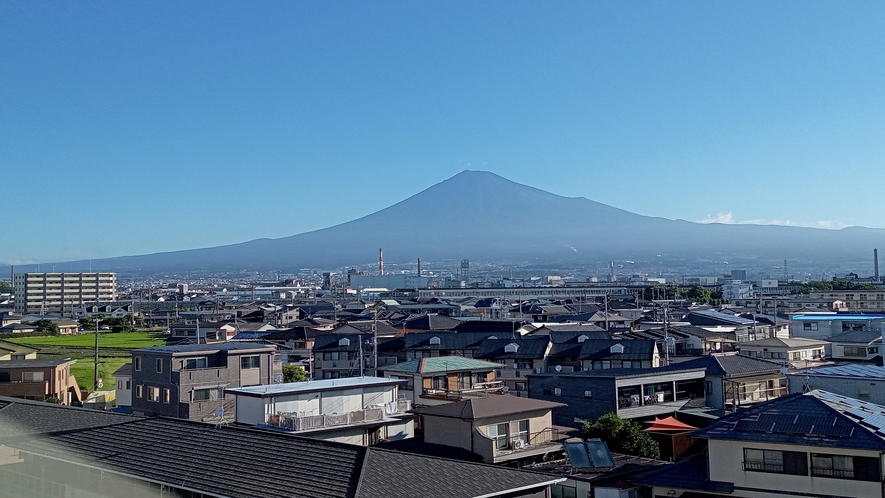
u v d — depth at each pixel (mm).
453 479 25812
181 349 59188
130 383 72375
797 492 29875
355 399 46062
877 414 32781
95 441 31750
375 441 43719
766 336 101688
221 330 119438
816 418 30750
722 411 52969
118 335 152125
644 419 52094
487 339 79500
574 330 90562
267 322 150500
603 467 37219
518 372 73875
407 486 24469
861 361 77500
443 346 82312
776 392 57938
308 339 106875
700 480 32156
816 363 75000
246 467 26438
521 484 26828
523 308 158000
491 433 39094
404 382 52875
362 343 85250
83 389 82062
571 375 54031
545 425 41188
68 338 143125
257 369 60281
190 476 26578
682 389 55188
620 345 70688
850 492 28969
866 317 104625
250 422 42969
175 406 55906
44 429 34281
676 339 83375
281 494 23984
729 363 58344
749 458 31062
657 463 39469
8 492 34031
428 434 40906
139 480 27969
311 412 44188
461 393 52375
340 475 24641
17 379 71062
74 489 30875
